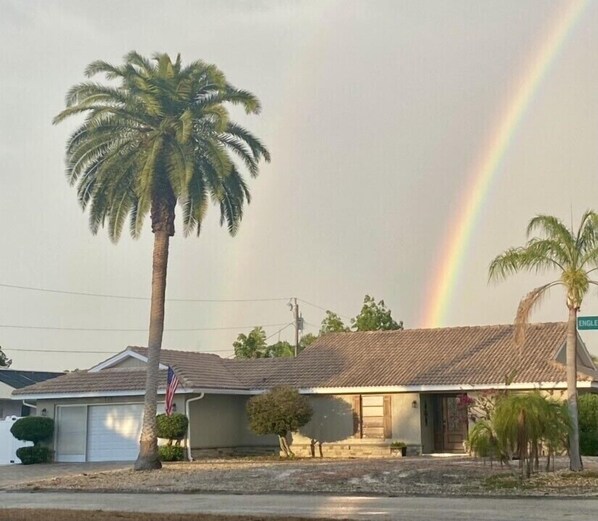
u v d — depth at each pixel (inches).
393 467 964.0
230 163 1106.1
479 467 912.9
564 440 853.8
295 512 664.4
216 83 1127.6
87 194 1141.1
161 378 1350.9
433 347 1407.5
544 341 1320.1
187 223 1157.1
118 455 1382.9
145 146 1120.2
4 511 714.8
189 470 1063.0
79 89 1119.0
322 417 1362.0
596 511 633.0
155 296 1133.7
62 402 1434.5
